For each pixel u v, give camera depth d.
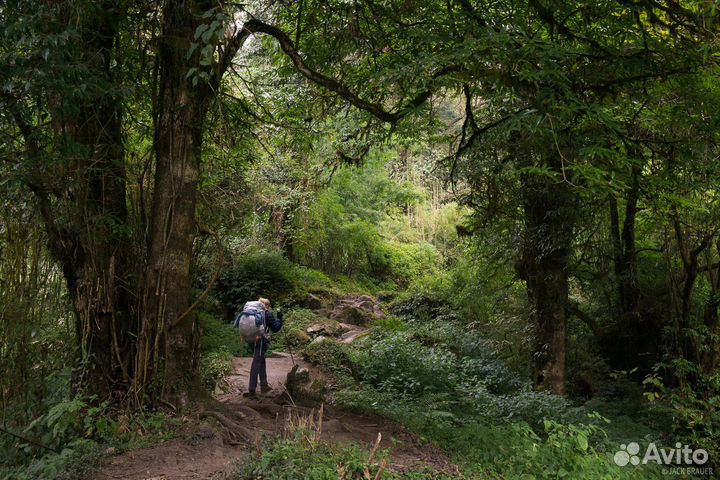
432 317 20.59
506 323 14.55
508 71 6.21
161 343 6.42
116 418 6.03
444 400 8.87
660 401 10.05
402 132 9.66
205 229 7.08
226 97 8.93
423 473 5.08
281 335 15.52
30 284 6.62
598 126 6.66
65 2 5.42
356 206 25.86
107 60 6.62
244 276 18.98
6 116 5.54
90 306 6.32
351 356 12.31
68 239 6.31
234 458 5.17
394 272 26.97
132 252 6.76
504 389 11.48
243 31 7.09
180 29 6.61
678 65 7.20
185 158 6.65
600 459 5.78
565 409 9.10
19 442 5.94
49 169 5.82
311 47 8.59
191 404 6.35
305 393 8.43
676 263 11.63
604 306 13.82
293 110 9.95
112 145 6.56
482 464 5.94
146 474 4.76
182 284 6.60
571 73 7.14
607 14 7.07
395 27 7.89
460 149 7.82
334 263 25.00
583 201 10.67
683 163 8.09
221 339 14.50
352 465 4.60
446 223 27.78
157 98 6.91
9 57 5.02
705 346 9.61
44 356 6.87
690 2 6.56
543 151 7.55
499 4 7.81
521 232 11.34
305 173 17.33
